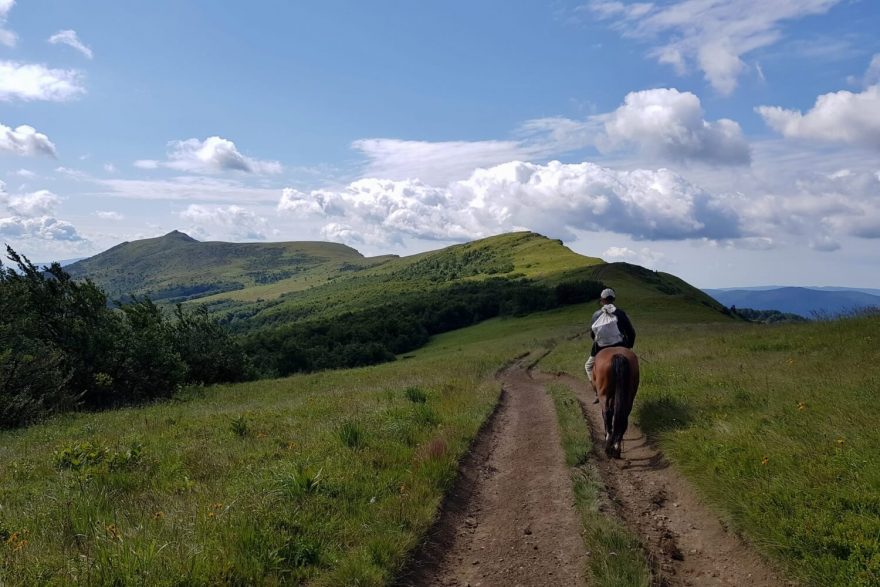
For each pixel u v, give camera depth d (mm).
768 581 5105
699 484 7172
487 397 16047
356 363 75062
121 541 5250
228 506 5977
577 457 8922
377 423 10883
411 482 7523
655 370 15281
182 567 4723
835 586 4590
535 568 5656
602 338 10484
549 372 26344
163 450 9750
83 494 6984
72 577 4637
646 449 9531
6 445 12852
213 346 37531
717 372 13539
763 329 22266
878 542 4836
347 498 6777
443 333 100625
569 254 183875
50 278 25797
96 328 25859
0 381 17969
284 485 6785
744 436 7879
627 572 5133
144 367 26906
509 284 132250
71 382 24000
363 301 154625
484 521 7148
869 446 6648
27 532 5820
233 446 9820
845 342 14703
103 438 11852
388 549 5559
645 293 91750
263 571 4910
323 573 5074
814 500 5715
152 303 34719
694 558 5805
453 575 5738
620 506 7074
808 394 9523
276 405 16859
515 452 10305
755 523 5754
